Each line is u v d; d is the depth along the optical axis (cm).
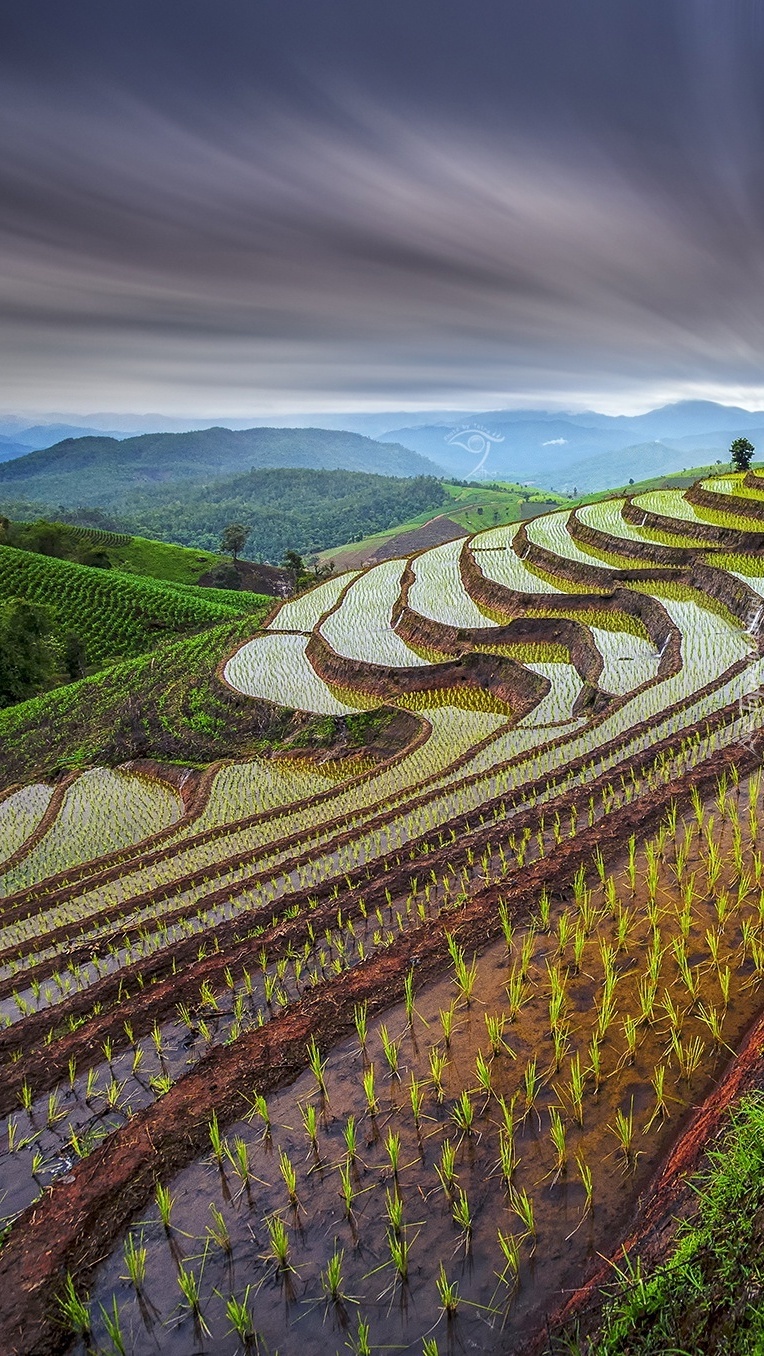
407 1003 773
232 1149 643
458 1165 591
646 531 4625
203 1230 573
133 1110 762
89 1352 490
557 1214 536
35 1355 498
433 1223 549
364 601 4703
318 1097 685
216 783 2742
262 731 3306
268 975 954
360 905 1089
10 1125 761
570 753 1758
